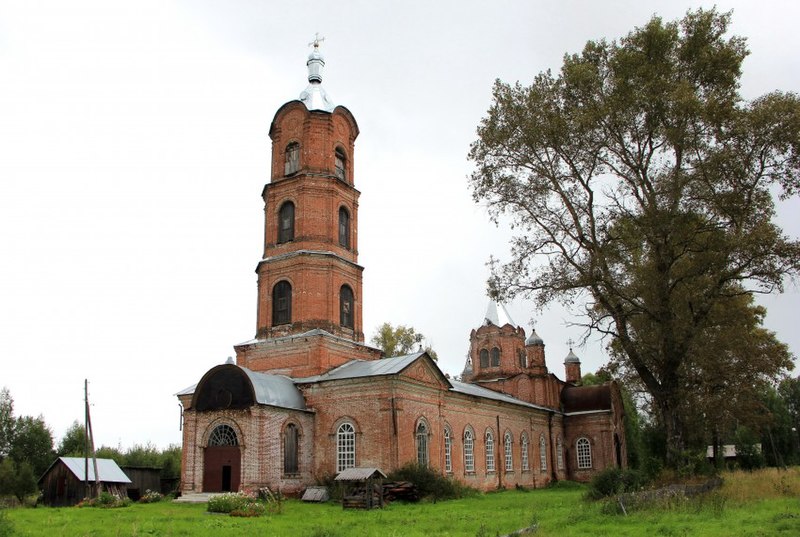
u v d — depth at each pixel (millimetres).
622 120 30938
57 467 43062
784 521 19516
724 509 23219
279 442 35188
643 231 30844
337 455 36625
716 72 31156
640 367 33031
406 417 36844
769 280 30328
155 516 26984
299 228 41406
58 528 22688
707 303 32406
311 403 38062
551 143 32375
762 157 29828
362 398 36656
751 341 44656
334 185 42562
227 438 34656
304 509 29516
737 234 29500
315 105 43656
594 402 63531
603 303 32719
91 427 42156
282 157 43625
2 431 71312
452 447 42469
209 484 34531
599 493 30375
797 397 93125
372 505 29906
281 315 41156
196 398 35688
